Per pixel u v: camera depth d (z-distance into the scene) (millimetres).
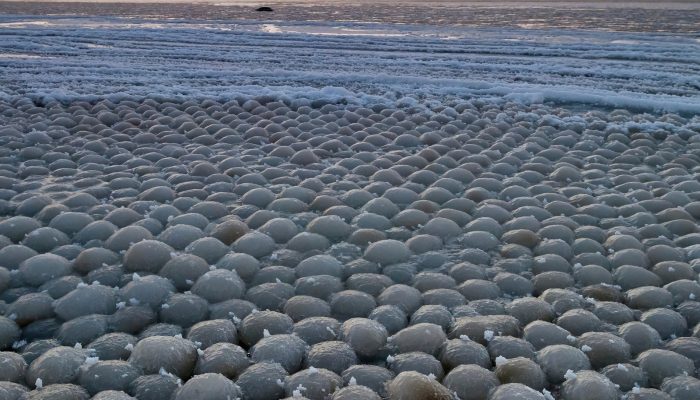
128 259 3441
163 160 5285
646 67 10109
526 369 2469
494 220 4027
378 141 5902
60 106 7254
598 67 10102
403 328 2885
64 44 12562
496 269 3492
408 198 4480
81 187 4691
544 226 4012
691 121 6625
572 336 2764
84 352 2596
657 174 5047
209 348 2637
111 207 4246
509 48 12305
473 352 2607
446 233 3900
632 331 2789
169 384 2404
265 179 4914
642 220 4078
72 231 3887
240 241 3701
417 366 2537
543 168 5164
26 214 4172
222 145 5812
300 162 5320
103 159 5371
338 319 2996
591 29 16141
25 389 2379
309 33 15031
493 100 7645
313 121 6625
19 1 29531
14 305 2980
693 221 4066
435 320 2885
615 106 7480
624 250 3600
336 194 4594
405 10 24047
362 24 17266
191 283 3248
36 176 4926
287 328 2844
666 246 3623
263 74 9305
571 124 6496
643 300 3098
